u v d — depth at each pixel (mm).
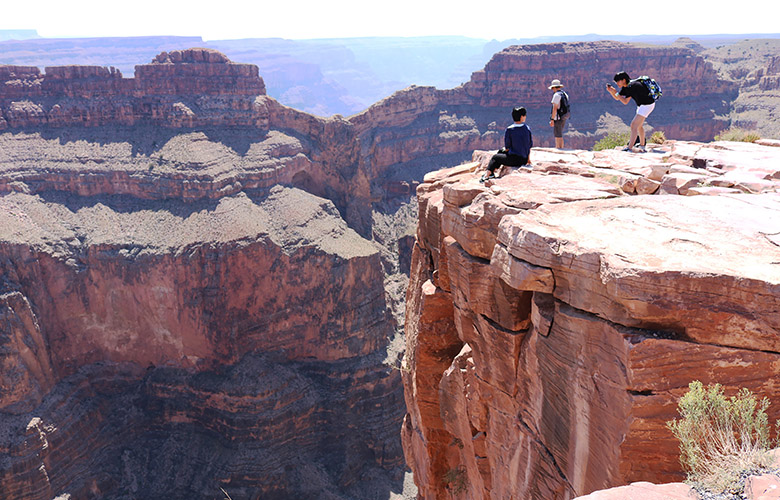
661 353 7273
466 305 12258
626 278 7352
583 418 8562
